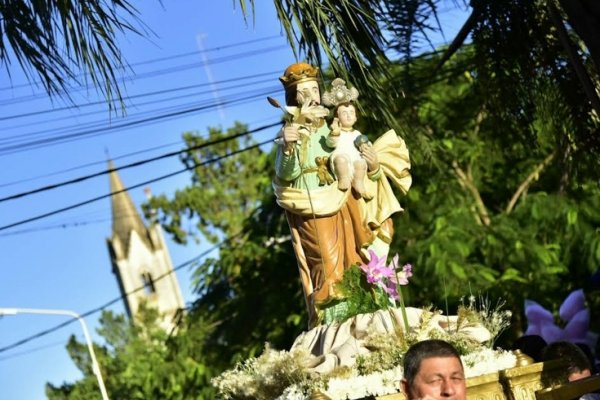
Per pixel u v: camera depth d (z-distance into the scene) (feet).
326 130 28.35
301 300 77.30
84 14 31.86
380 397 21.80
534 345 30.68
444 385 17.71
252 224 83.66
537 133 49.24
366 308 26.66
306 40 31.86
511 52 42.68
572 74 42.24
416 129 49.96
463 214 73.82
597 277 46.98
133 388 113.60
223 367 83.41
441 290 68.85
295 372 24.44
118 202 402.52
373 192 28.22
